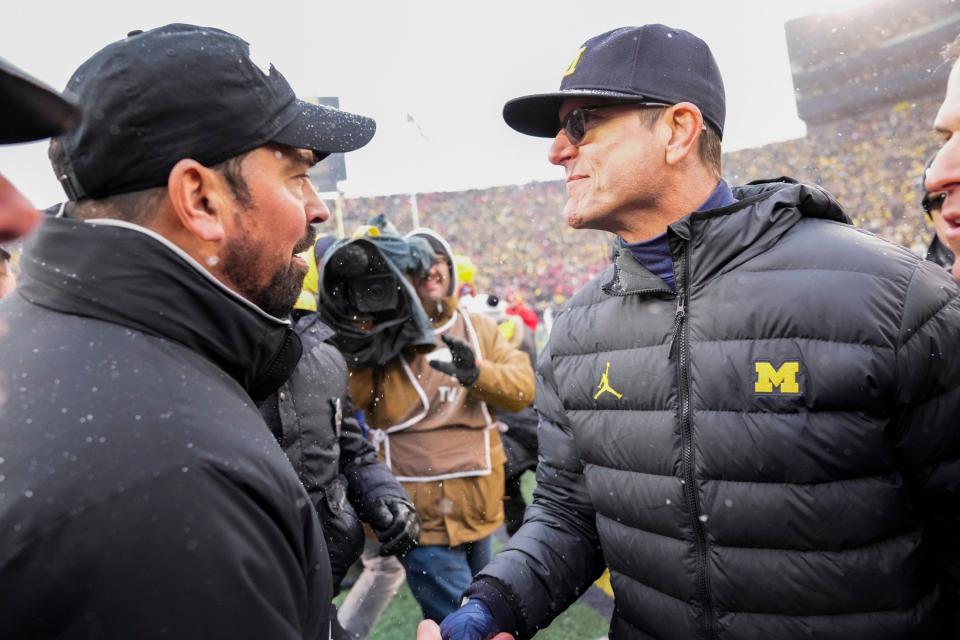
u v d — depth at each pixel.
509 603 1.21
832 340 0.98
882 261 1.00
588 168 1.16
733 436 1.03
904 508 1.00
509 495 3.17
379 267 2.11
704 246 1.08
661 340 1.12
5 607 0.53
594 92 1.11
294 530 0.69
